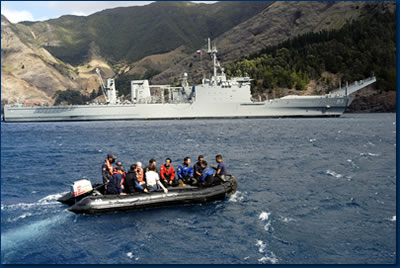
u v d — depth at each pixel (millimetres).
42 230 13328
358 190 18812
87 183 16469
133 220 14375
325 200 16953
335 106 107375
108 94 119188
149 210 15586
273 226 13469
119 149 42125
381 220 13922
